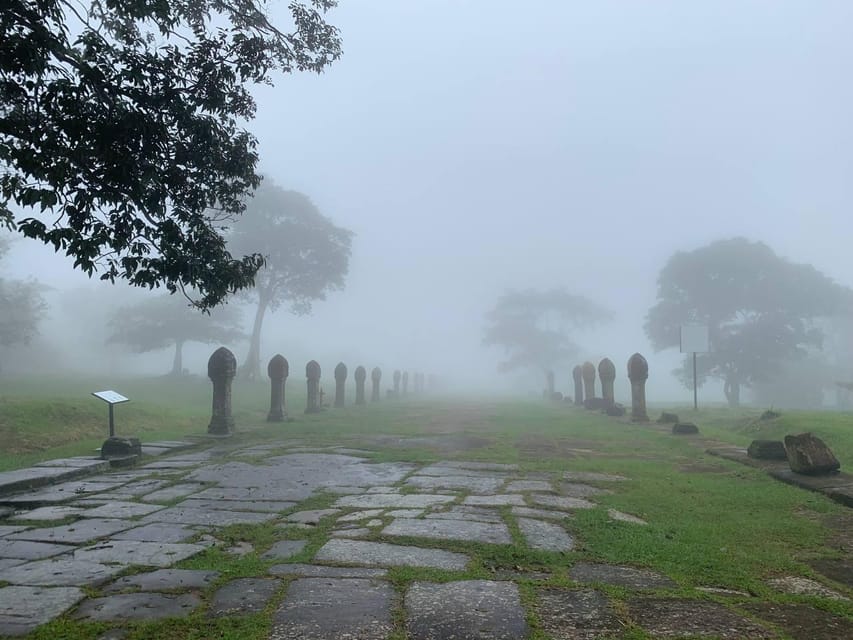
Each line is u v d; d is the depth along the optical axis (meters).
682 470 9.48
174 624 3.57
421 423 18.14
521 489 7.93
